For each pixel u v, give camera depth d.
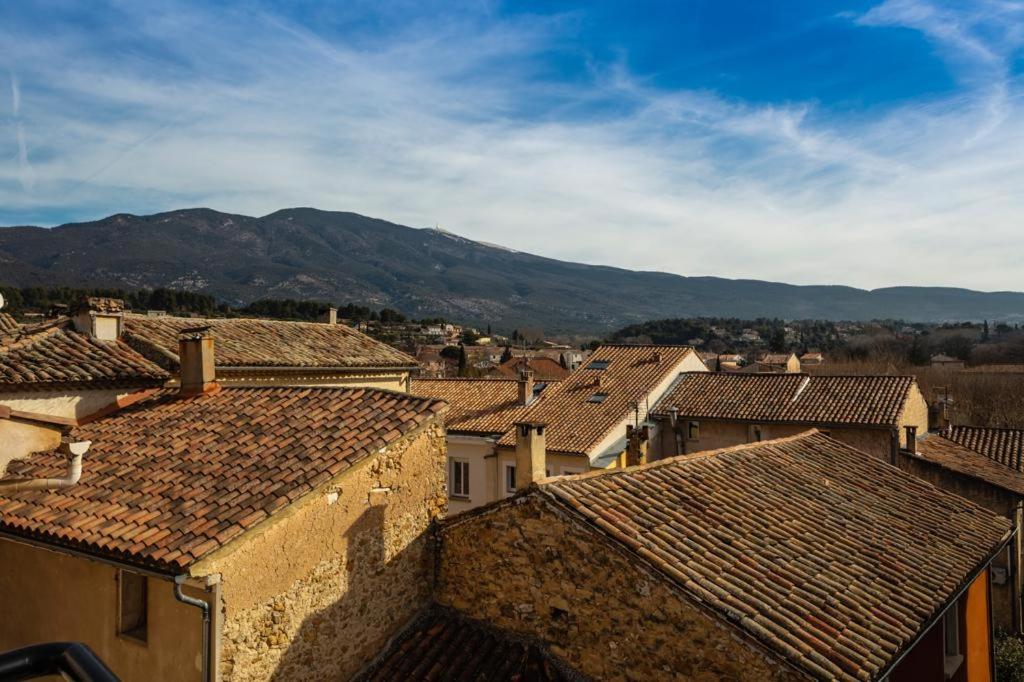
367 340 22.31
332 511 9.15
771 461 13.85
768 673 7.49
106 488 9.66
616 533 8.68
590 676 8.86
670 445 29.16
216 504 8.65
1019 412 44.12
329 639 9.05
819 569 9.52
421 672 9.44
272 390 12.12
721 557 9.03
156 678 8.57
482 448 27.36
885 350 77.06
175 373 13.59
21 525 9.18
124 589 9.12
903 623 8.77
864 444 24.48
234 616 7.92
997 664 17.52
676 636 8.12
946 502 14.10
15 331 13.75
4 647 10.39
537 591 9.44
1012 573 20.41
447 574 10.47
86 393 12.30
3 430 10.86
